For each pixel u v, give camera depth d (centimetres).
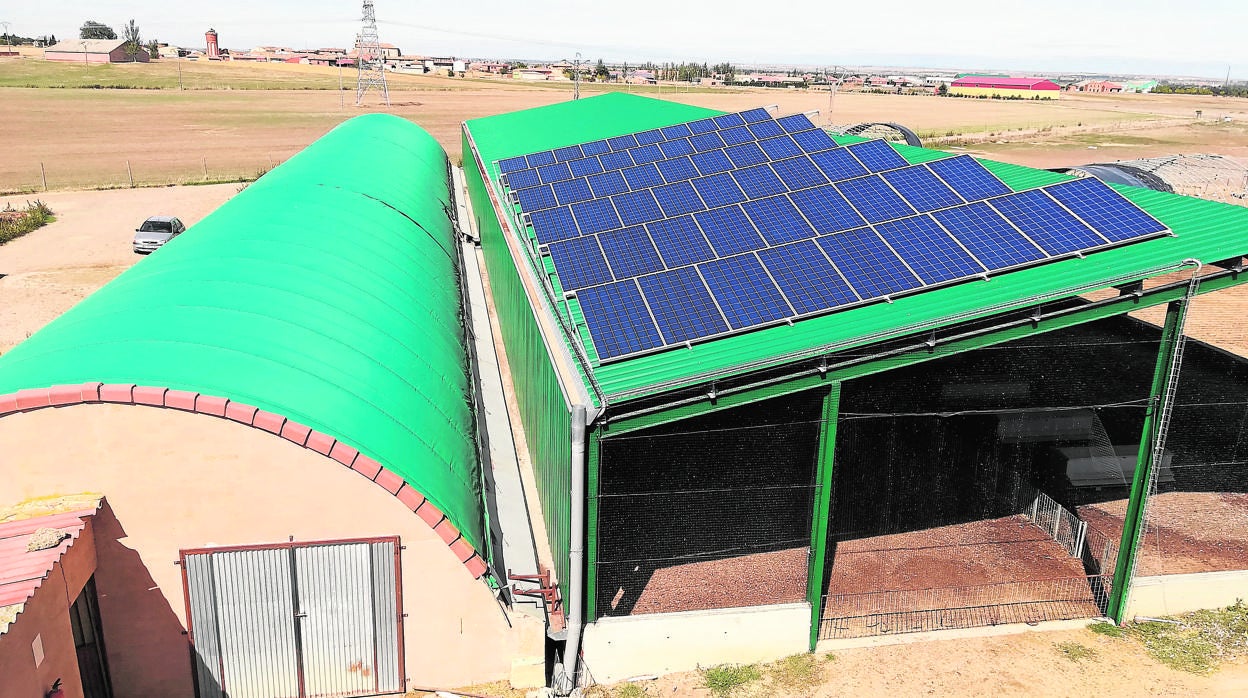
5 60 19075
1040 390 1889
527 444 1920
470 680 1286
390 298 1819
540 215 1988
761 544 1581
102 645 1187
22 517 1096
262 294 1525
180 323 1335
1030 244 1398
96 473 1127
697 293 1405
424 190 3259
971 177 1638
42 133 8100
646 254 1589
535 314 1623
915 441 1769
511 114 4272
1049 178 1978
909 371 1781
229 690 1241
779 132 2192
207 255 1691
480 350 2319
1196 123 11544
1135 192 1645
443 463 1370
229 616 1209
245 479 1154
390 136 4159
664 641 1312
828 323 1284
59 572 1019
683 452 1633
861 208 1609
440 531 1197
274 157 6875
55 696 1001
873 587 1497
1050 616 1450
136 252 3744
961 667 1325
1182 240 1378
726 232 1611
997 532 1695
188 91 13388
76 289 3219
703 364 1216
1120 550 1424
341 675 1261
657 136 2491
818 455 1294
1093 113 13412
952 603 1469
